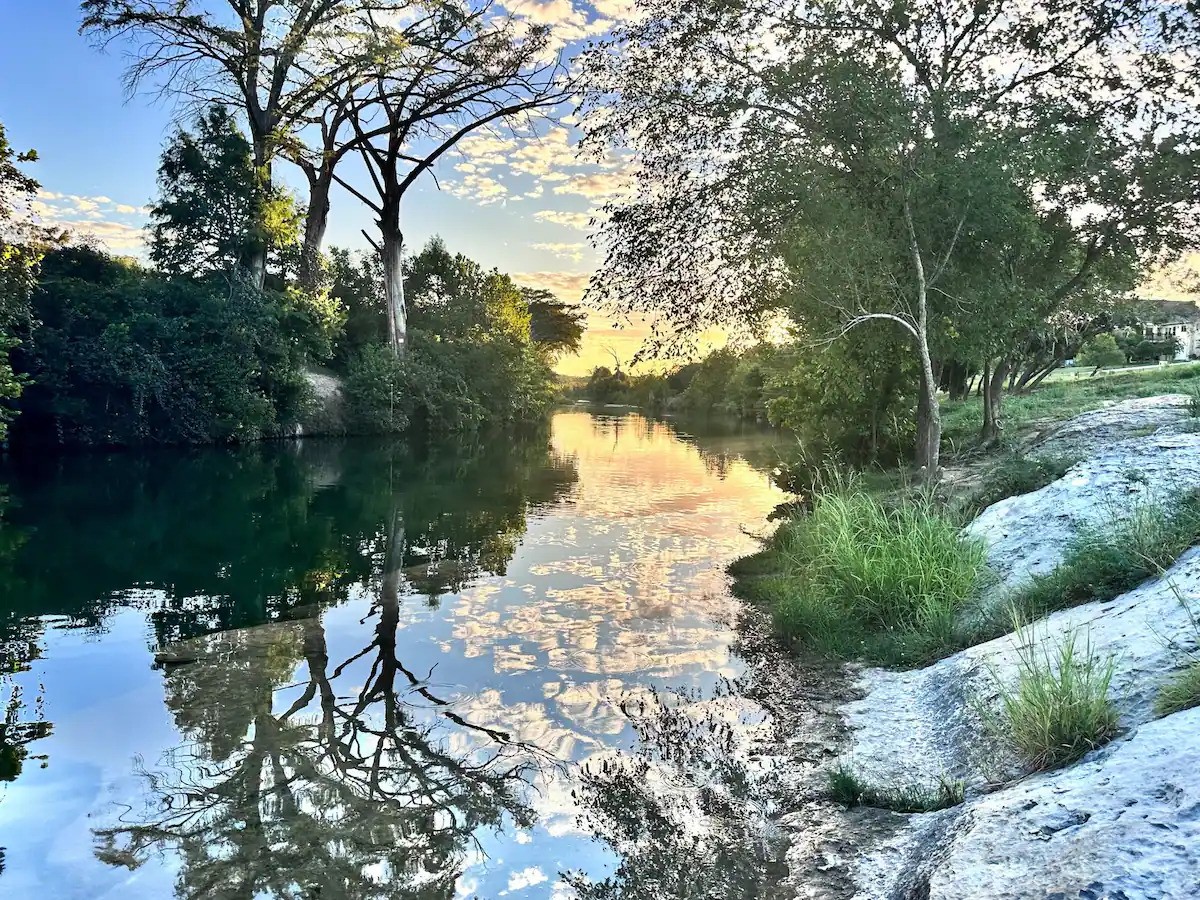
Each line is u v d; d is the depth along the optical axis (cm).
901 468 1253
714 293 1291
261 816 456
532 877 394
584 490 1939
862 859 384
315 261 3572
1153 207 1289
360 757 535
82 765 521
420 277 5600
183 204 2938
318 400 3403
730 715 601
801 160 1127
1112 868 252
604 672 700
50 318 2531
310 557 1177
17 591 971
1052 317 1714
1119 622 502
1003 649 561
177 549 1224
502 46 3741
